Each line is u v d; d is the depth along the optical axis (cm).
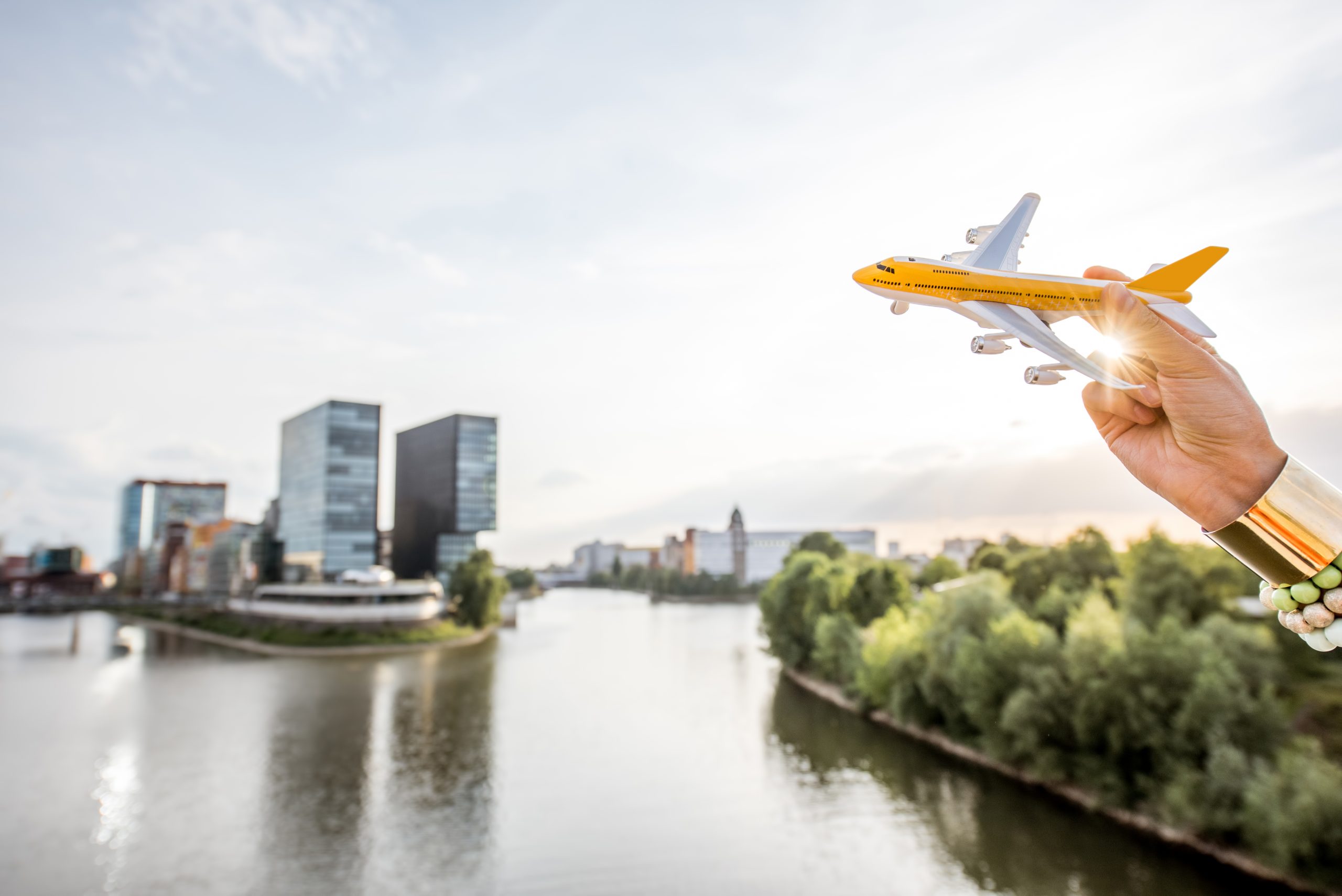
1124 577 6806
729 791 5366
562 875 4219
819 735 6650
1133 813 4397
